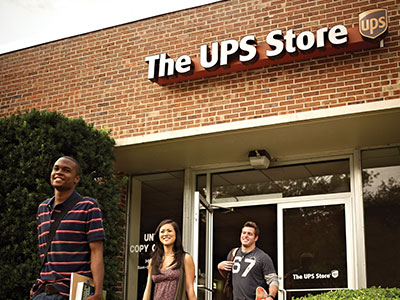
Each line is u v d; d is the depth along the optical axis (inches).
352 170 321.7
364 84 285.1
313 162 335.6
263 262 252.8
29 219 255.4
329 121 283.7
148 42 348.8
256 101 306.8
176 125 323.9
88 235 141.6
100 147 305.1
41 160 266.4
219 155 338.6
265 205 341.1
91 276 140.7
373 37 277.6
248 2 326.3
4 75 392.2
